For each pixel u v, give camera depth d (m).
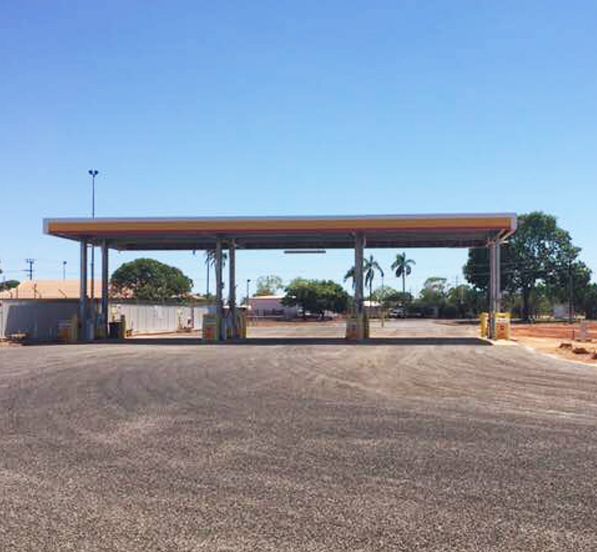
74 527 6.48
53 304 42.66
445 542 6.04
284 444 10.18
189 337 45.97
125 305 48.97
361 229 38.38
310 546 5.96
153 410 13.37
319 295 112.31
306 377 19.31
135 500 7.35
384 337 43.78
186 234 40.22
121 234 40.03
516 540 6.08
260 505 7.15
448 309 129.75
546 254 104.81
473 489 7.73
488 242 42.53
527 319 104.00
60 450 9.81
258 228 38.53
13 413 13.03
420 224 37.91
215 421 12.13
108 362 24.08
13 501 7.33
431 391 16.36
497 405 14.09
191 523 6.58
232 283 44.03
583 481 8.06
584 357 26.86
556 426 11.66
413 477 8.27
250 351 29.92
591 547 5.91
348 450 9.77
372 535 6.23
